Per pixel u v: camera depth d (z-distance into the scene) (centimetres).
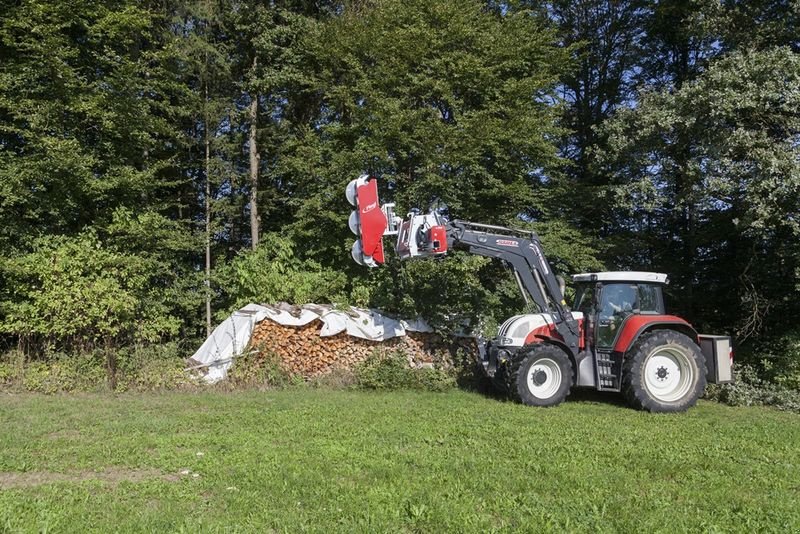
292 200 1495
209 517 423
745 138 1119
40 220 1230
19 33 1227
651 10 1736
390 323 1157
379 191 1362
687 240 1588
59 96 1226
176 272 1479
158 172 1567
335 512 430
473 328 1207
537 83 1360
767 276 1341
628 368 926
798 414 934
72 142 1162
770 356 1210
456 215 1390
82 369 1029
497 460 575
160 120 1379
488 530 400
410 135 1309
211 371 1075
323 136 1524
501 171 1402
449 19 1381
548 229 1405
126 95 1314
